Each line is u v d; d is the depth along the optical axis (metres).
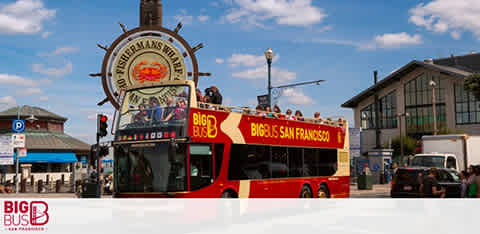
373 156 40.34
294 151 17.06
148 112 13.21
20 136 30.89
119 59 31.53
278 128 16.31
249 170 14.55
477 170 14.62
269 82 26.77
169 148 11.84
